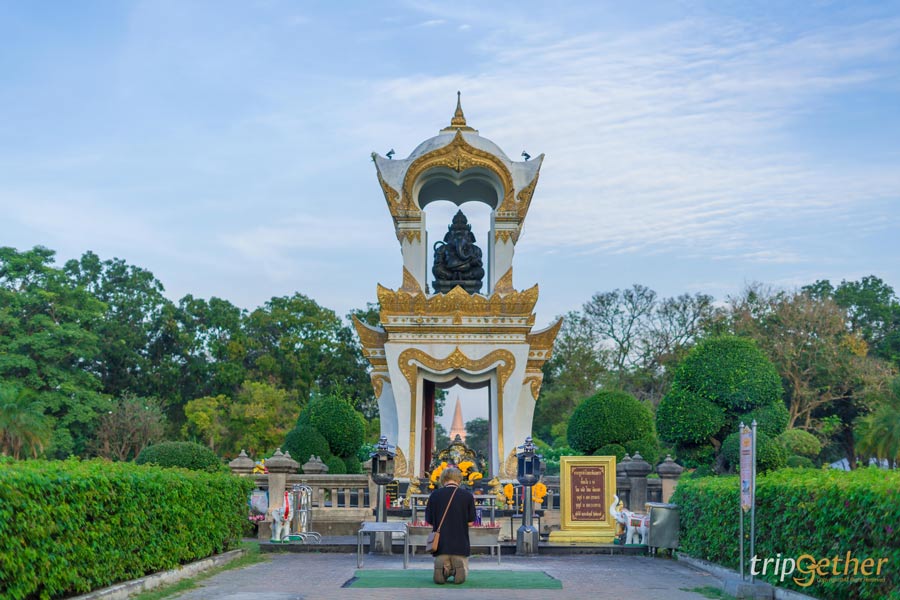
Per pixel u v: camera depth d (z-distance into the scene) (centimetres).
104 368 6812
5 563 1003
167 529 1564
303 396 6769
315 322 6950
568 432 3111
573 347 6806
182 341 6988
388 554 2077
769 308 5947
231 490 2002
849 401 5888
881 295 6981
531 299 2638
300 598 1320
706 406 2986
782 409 2992
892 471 1307
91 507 1253
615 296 6994
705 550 1855
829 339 5662
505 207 2717
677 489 2130
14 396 4953
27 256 6216
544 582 1526
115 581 1370
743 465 1523
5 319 5816
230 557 1933
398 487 2516
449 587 1452
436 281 2823
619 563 1950
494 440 2614
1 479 1017
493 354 2631
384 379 2719
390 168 2758
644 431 3003
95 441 6028
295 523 2270
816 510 1297
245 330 7162
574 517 2245
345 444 3200
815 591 1294
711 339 3148
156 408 6284
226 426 6359
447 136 2747
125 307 7031
